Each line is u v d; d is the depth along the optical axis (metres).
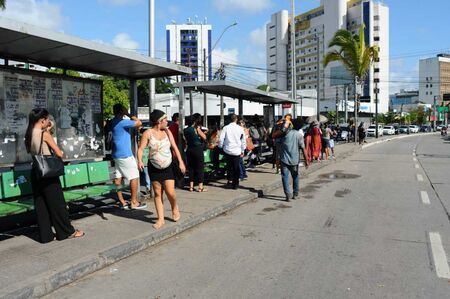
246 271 5.35
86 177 8.20
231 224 7.82
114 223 7.27
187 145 10.45
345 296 4.57
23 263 5.27
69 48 6.76
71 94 8.61
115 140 8.09
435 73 104.81
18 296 4.43
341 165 18.78
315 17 117.62
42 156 5.94
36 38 6.11
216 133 12.24
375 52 31.33
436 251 6.12
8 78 7.46
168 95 49.72
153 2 13.14
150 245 6.46
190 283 4.97
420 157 22.89
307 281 5.00
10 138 7.52
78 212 8.20
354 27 109.38
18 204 6.40
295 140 10.06
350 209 9.14
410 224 7.75
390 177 14.45
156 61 8.15
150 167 7.06
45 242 6.12
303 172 15.06
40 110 6.09
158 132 7.04
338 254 6.01
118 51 7.31
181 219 7.55
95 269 5.42
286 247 6.36
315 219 8.20
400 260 5.74
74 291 4.80
